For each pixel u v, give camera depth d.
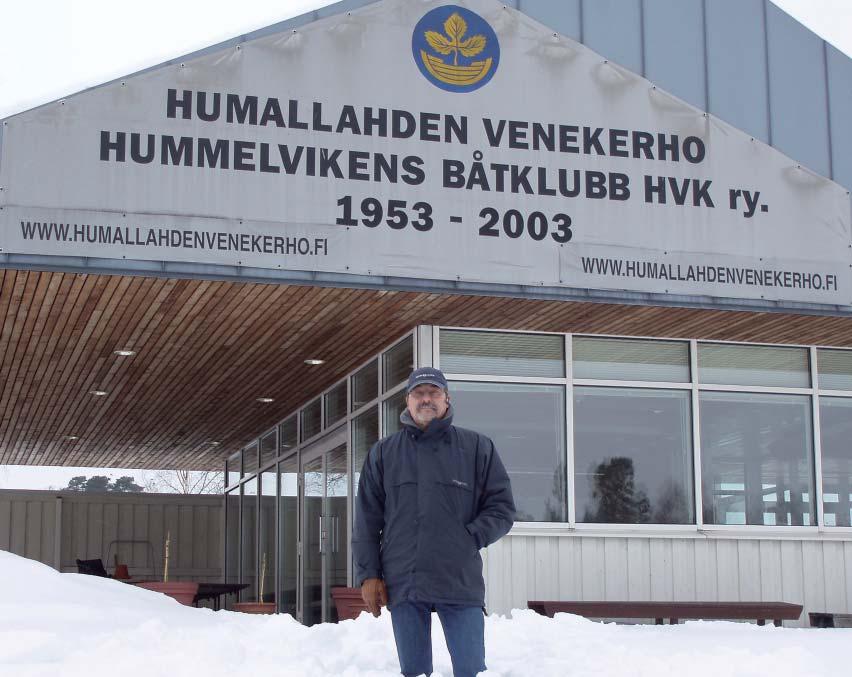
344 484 12.73
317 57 9.08
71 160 8.45
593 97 9.68
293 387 13.70
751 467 10.98
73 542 19.66
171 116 8.71
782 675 5.46
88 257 8.37
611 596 10.34
